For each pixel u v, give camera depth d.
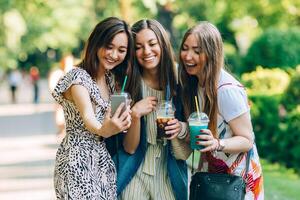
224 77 5.68
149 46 5.76
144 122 5.94
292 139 12.88
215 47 5.62
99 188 5.55
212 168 5.74
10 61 43.94
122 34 5.56
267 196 10.00
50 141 19.48
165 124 5.65
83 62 5.67
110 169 5.66
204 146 5.45
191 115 5.49
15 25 28.06
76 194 5.46
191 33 5.64
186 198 6.04
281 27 20.61
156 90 5.97
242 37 24.83
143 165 5.97
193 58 5.64
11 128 24.08
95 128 5.34
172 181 5.96
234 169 5.69
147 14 22.72
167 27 33.06
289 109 13.14
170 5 29.31
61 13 38.22
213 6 21.95
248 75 15.81
